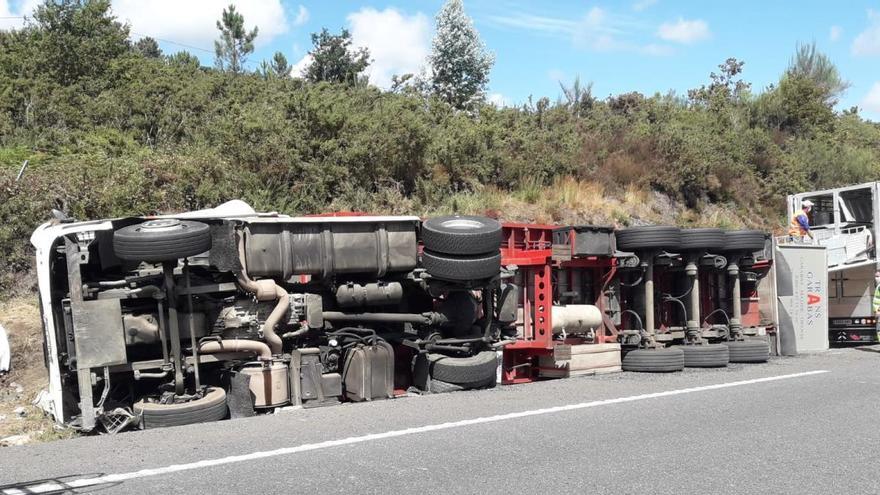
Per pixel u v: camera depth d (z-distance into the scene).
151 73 20.42
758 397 9.34
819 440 7.05
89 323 7.49
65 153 14.66
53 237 7.66
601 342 11.71
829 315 17.38
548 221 19.14
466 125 20.58
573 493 5.34
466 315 9.83
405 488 5.37
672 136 25.20
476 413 8.10
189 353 8.09
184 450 6.38
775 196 27.06
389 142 17.34
